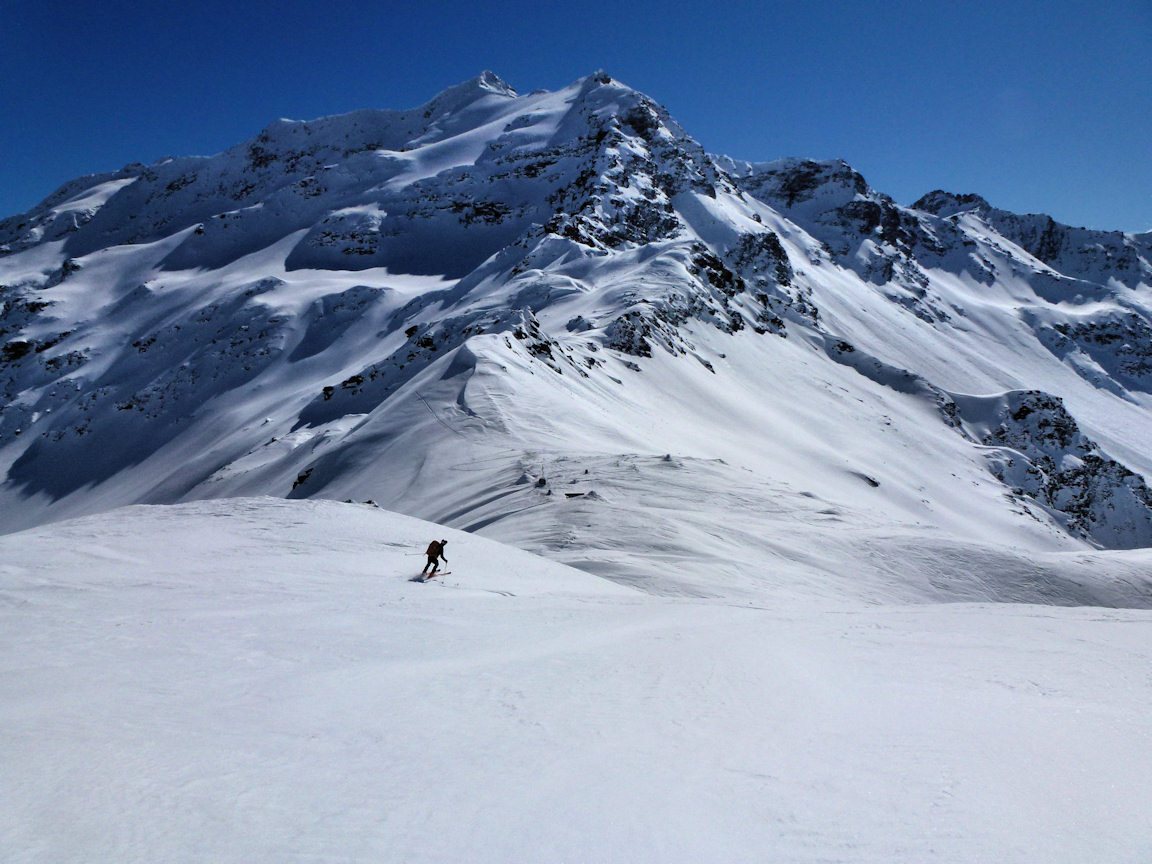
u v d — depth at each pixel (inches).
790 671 375.9
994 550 1706.4
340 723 262.2
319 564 730.2
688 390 4963.1
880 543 1640.0
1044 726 274.1
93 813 176.2
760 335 7504.9
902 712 296.5
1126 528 7396.7
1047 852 162.2
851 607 759.1
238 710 274.8
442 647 414.3
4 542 764.0
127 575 603.5
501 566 922.1
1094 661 419.2
